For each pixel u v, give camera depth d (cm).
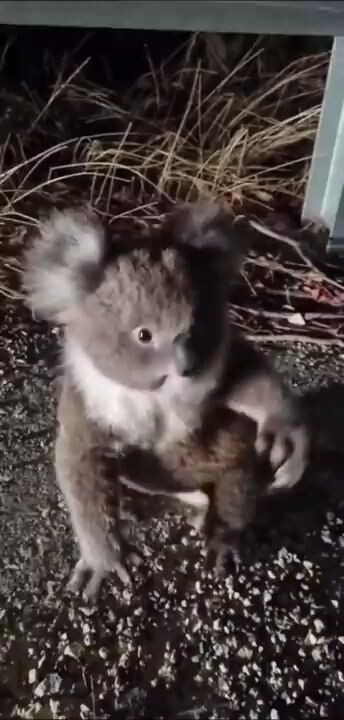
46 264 61
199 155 114
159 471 69
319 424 85
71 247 59
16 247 101
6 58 120
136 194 108
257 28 65
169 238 60
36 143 113
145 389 60
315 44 124
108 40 123
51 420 85
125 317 57
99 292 58
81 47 123
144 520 76
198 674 67
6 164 110
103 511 68
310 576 73
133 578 72
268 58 125
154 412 64
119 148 108
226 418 67
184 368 57
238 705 66
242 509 71
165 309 56
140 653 68
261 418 66
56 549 74
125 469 69
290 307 96
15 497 78
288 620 70
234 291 96
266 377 65
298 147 116
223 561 73
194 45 124
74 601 71
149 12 62
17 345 92
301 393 88
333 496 79
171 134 113
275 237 101
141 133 115
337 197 98
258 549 74
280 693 67
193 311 57
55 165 111
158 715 65
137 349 57
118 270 58
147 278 57
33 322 95
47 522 76
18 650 68
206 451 68
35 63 121
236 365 65
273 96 122
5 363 91
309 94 121
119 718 65
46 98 119
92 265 58
